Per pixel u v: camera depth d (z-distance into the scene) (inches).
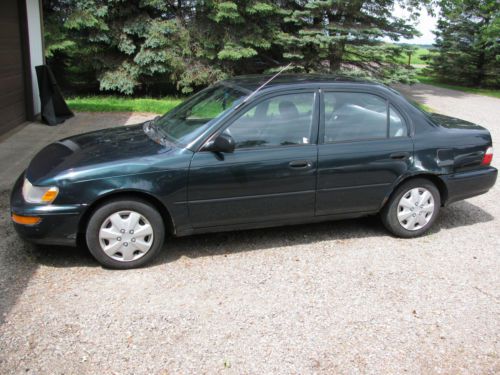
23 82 405.7
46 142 341.4
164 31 563.2
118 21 564.4
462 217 225.0
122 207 157.8
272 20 595.8
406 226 194.5
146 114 470.6
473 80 997.2
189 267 166.2
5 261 164.7
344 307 145.3
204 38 580.7
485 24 932.0
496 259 181.3
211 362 119.3
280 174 171.9
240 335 130.3
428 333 134.3
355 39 593.6
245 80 195.8
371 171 183.3
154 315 137.6
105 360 118.6
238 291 151.9
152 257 165.6
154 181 158.6
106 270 161.8
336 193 181.6
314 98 180.2
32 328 129.3
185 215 165.8
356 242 191.5
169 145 169.5
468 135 199.0
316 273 165.2
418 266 173.3
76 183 153.3
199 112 182.9
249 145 170.4
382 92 190.1
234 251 179.8
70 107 486.9
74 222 154.9
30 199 155.6
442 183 196.2
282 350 124.9
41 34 449.1
